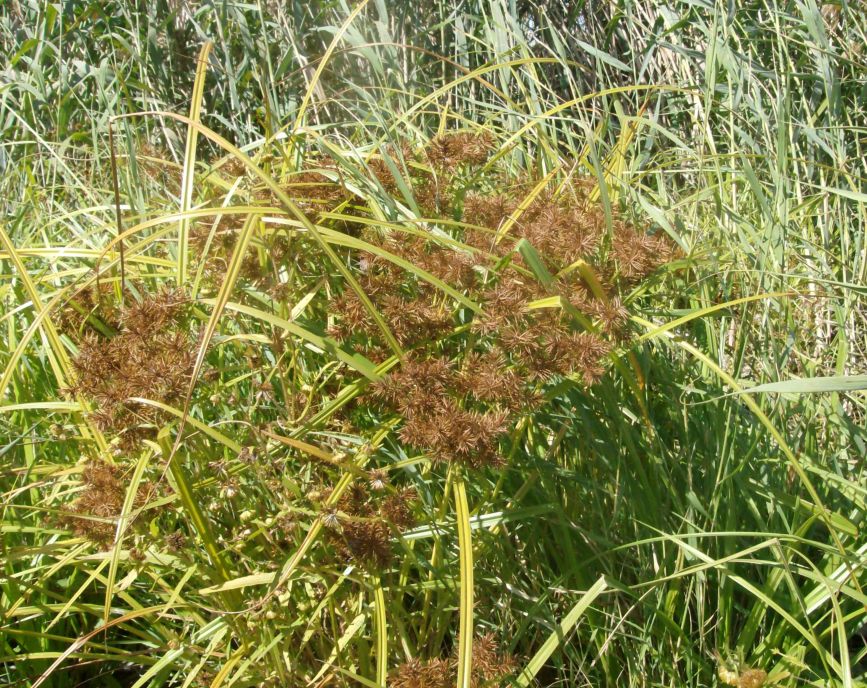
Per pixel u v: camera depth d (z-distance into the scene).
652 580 1.02
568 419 1.08
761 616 1.01
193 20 1.88
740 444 1.12
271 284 0.99
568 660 1.06
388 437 1.08
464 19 1.77
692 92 1.33
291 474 1.04
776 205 1.17
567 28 1.84
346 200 1.06
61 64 1.82
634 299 1.07
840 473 1.13
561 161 1.23
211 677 0.93
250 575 0.93
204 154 1.95
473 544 1.00
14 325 1.21
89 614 1.07
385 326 0.86
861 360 1.34
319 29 1.59
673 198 1.46
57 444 1.14
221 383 1.01
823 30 1.31
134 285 1.12
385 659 0.86
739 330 1.12
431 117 1.77
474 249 0.96
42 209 1.59
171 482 0.89
